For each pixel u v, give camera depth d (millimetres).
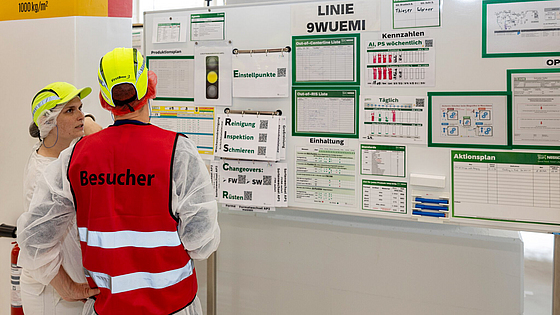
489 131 1541
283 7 1774
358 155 1722
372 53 1663
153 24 1987
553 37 1451
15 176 2039
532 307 2586
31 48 1972
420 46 1599
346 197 1756
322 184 1785
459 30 1548
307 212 1946
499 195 1548
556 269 1511
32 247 1157
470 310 1705
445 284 1730
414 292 1778
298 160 1809
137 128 1134
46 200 1151
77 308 1505
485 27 1516
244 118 1857
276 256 1998
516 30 1485
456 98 1570
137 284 1132
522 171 1517
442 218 1623
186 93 1953
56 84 1492
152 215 1097
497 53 1511
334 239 1890
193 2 3389
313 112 1770
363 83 1688
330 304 1920
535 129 1493
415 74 1614
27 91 1993
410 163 1651
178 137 1161
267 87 1817
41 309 1475
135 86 1100
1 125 2037
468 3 1529
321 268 1922
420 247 1754
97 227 1104
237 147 1861
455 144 1587
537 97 1482
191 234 1153
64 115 1490
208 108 1920
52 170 1177
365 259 1845
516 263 1629
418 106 1621
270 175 1847
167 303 1153
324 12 1715
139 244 1113
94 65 1938
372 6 1648
